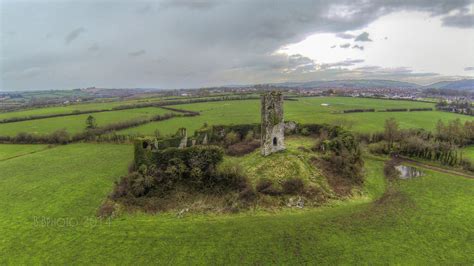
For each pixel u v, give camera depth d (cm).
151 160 4338
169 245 3058
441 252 2931
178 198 4059
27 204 4222
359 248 2986
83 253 2953
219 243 3083
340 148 5297
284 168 4591
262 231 3312
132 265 2753
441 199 4303
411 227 3425
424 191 4644
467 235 3253
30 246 3106
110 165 6091
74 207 4072
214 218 3653
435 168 5966
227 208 3866
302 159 4931
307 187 4269
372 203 4159
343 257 2839
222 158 4531
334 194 4291
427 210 3900
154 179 4216
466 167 5825
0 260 2873
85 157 6794
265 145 4981
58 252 2983
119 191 4122
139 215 3747
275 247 3005
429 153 6456
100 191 4653
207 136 6550
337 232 3288
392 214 3762
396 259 2811
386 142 7162
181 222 3550
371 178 5219
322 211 3844
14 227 3528
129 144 8088
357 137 7294
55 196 4491
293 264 2741
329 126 6831
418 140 6731
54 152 7338
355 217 3662
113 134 8319
